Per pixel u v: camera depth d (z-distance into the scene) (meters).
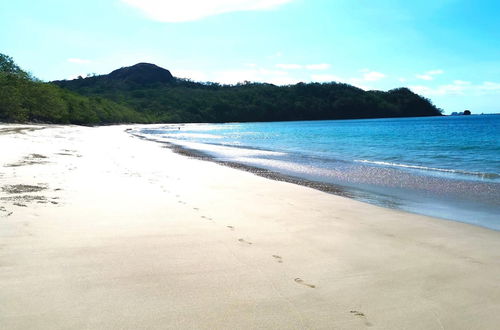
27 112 54.53
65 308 3.14
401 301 3.55
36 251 4.44
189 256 4.55
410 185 12.05
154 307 3.23
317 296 3.60
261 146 31.62
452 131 51.72
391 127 70.81
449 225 6.79
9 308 3.10
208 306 3.30
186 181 10.96
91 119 76.94
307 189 10.53
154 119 130.38
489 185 11.95
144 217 6.34
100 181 9.69
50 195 7.54
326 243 5.38
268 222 6.49
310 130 69.06
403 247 5.33
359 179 13.33
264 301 3.45
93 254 4.45
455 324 3.16
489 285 3.99
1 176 9.37
